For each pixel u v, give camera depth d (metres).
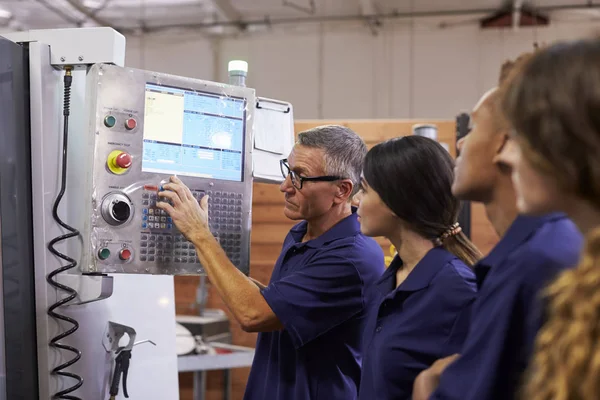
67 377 1.65
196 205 1.62
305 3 7.33
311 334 1.72
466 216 3.04
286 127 2.00
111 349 1.79
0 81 1.51
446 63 7.66
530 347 0.92
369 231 1.46
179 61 8.11
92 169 1.51
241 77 1.86
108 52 1.59
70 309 1.66
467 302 1.29
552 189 0.75
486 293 1.00
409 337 1.32
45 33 1.63
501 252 1.04
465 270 1.34
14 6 7.14
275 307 1.68
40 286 1.61
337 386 1.77
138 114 1.57
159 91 1.60
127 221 1.55
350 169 1.82
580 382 0.64
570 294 0.67
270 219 4.15
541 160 0.72
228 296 1.63
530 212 0.79
